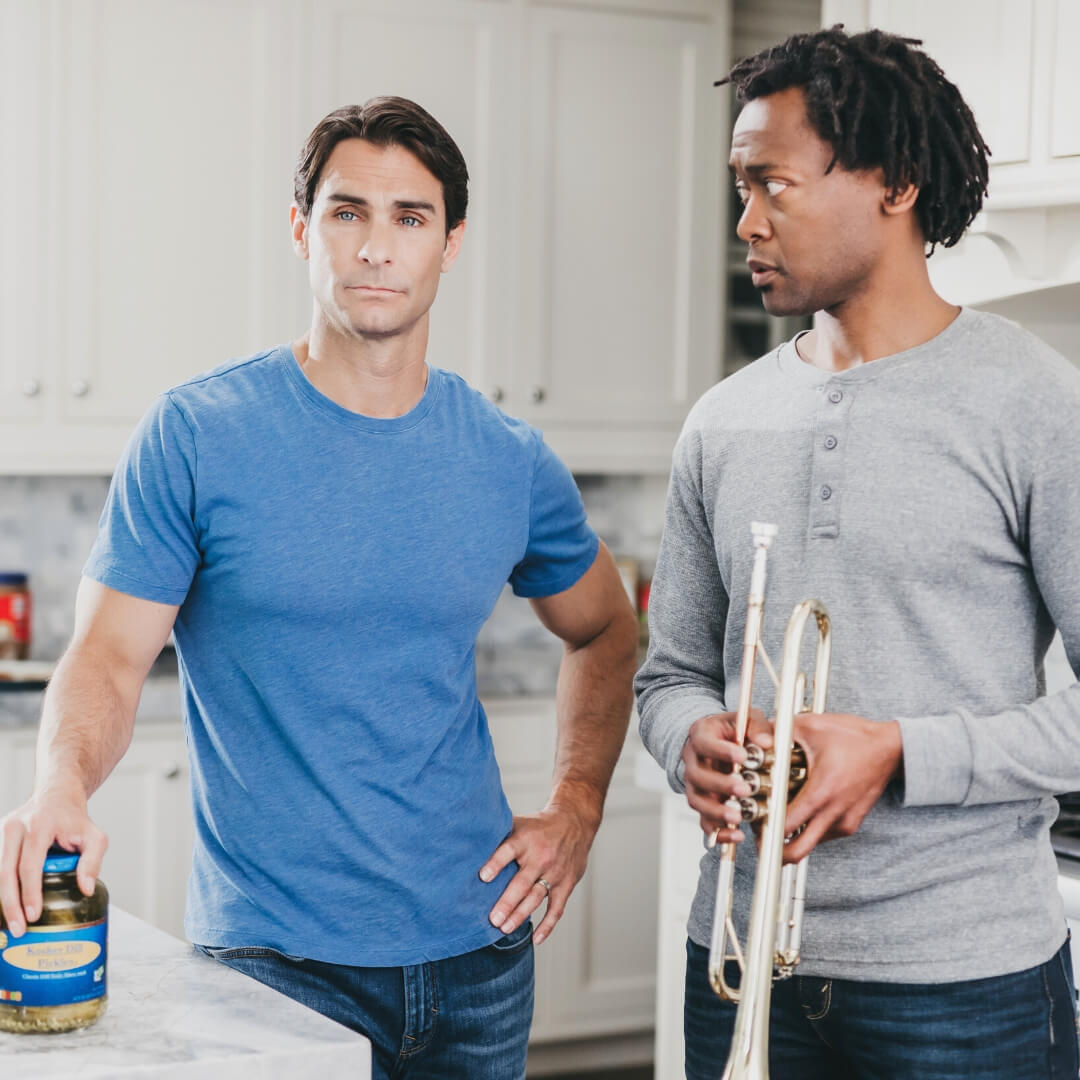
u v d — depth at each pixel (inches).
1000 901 53.8
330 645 57.7
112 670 56.4
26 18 120.8
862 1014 54.5
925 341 55.5
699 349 142.0
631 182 138.3
